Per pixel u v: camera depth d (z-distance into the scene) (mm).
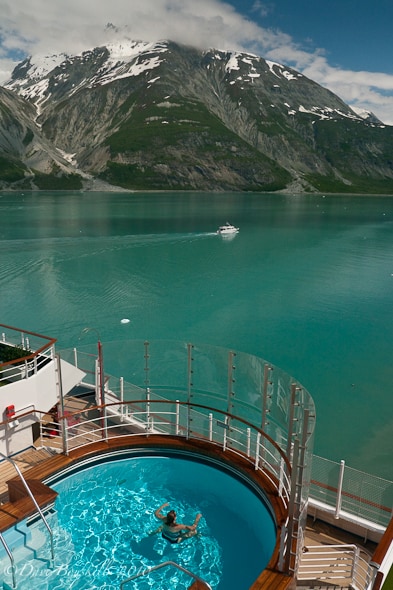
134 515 12609
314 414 9344
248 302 54469
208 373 16281
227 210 172750
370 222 137750
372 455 24938
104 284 61656
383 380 34406
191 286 61406
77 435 15148
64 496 13250
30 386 15008
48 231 104438
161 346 19484
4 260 74500
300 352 40062
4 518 11555
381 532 11250
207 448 14633
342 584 9953
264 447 13625
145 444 14945
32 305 52812
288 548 9344
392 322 47594
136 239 96250
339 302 54406
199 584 9062
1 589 10125
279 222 134750
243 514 12586
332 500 12148
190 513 12695
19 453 14805
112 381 18625
